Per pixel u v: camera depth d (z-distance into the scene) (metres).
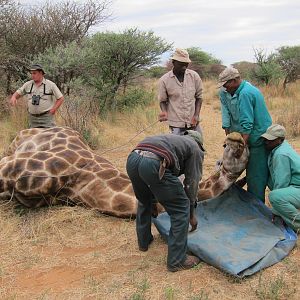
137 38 10.59
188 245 3.55
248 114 4.06
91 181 4.51
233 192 4.26
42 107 5.93
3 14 10.19
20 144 5.12
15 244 3.92
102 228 4.19
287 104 11.85
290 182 3.91
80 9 11.09
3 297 3.13
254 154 4.21
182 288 3.18
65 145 4.88
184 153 3.29
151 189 3.30
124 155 6.81
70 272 3.47
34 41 10.41
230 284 3.22
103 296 3.12
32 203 4.58
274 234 3.80
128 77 11.14
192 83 5.08
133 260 3.62
